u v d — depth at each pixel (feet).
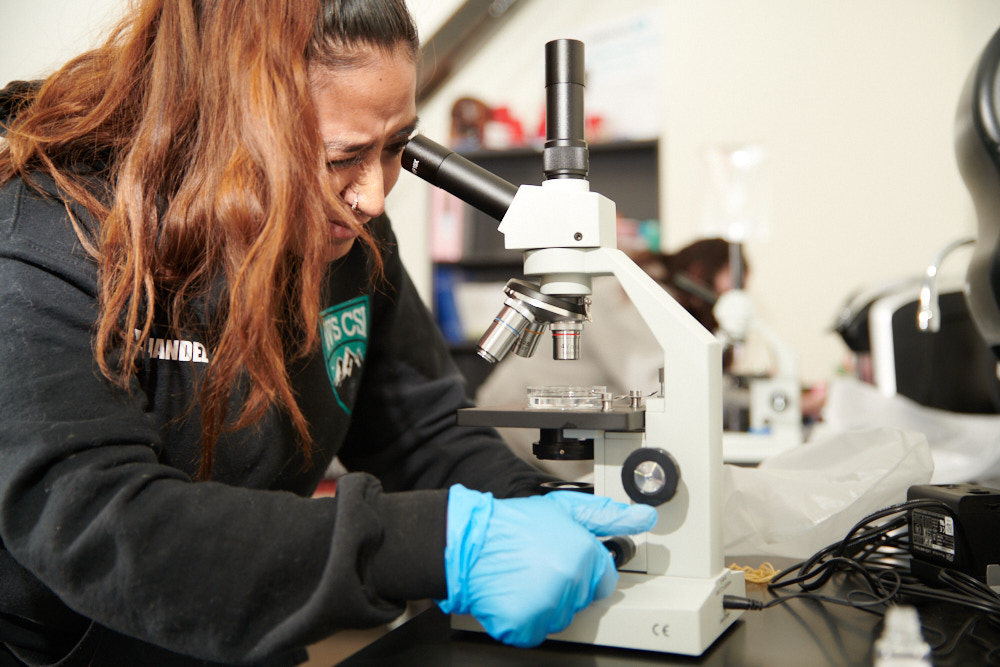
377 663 2.20
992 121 3.10
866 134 12.07
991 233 3.22
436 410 3.84
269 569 1.96
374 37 2.43
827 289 12.19
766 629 2.40
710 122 12.71
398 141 2.74
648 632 2.24
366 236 2.63
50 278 2.23
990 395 7.52
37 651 2.73
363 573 2.01
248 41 2.34
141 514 1.95
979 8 11.61
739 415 8.32
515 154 13.23
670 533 2.49
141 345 2.43
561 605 2.07
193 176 2.45
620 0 13.04
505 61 13.44
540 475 3.37
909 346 7.64
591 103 13.20
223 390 2.53
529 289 2.65
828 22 12.21
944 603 2.58
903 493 3.28
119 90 2.57
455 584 2.07
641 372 9.43
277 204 2.25
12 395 2.06
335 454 3.72
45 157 2.41
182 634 1.96
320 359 3.26
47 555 1.96
